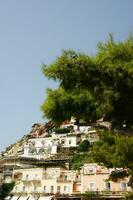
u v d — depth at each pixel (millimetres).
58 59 18984
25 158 105625
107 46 19484
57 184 81875
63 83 19203
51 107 21828
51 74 18922
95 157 18922
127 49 19062
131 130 19953
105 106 18719
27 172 89438
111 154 18156
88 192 63906
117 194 59531
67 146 118750
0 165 100375
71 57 19094
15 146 153625
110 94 18219
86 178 66562
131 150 17000
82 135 117875
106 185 63375
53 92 22219
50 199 79438
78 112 21672
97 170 65750
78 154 92625
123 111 19656
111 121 20609
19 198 86125
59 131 129500
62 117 22047
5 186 89625
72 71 18594
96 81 18703
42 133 146625
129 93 18656
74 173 80688
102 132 19109
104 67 18500
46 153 119562
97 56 19469
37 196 83250
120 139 17359
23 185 87875
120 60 18891
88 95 20703
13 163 104438
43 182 84438
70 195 67062
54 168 84625
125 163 17469
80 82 19062
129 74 18156
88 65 18531
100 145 19672
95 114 21203
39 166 94438
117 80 18297
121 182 61094
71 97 21516
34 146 125500
